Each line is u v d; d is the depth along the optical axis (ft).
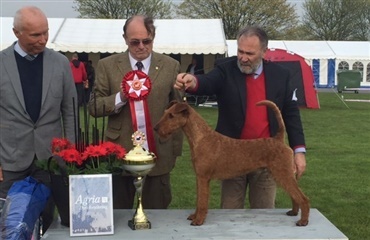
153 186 10.94
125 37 10.46
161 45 50.24
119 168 8.25
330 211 17.67
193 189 20.15
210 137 8.33
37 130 9.96
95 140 8.40
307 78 53.67
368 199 19.16
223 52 50.49
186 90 9.36
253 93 9.99
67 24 55.98
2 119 9.97
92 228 7.82
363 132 36.83
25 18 9.27
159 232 8.04
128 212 9.37
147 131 10.27
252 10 127.44
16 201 7.80
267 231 8.13
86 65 53.11
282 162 8.37
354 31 148.25
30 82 9.91
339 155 27.58
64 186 7.99
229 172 8.30
